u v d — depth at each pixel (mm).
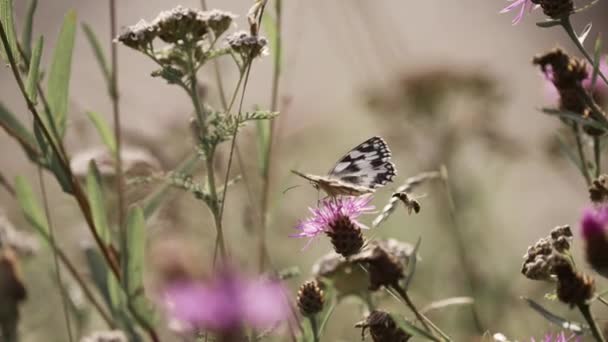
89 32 2578
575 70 2422
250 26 2455
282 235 2748
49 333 2660
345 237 2418
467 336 2645
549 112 2404
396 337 2387
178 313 2295
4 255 2508
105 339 2527
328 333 2648
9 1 2471
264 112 2441
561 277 2350
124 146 2729
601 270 2346
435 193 2830
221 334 2283
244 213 2598
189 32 2451
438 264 2762
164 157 2721
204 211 2660
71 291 2645
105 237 2512
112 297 2535
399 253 2477
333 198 2424
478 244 2803
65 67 2514
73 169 2652
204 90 2611
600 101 2471
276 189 2666
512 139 2934
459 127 2908
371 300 2502
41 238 2562
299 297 2436
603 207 2354
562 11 2418
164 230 2627
